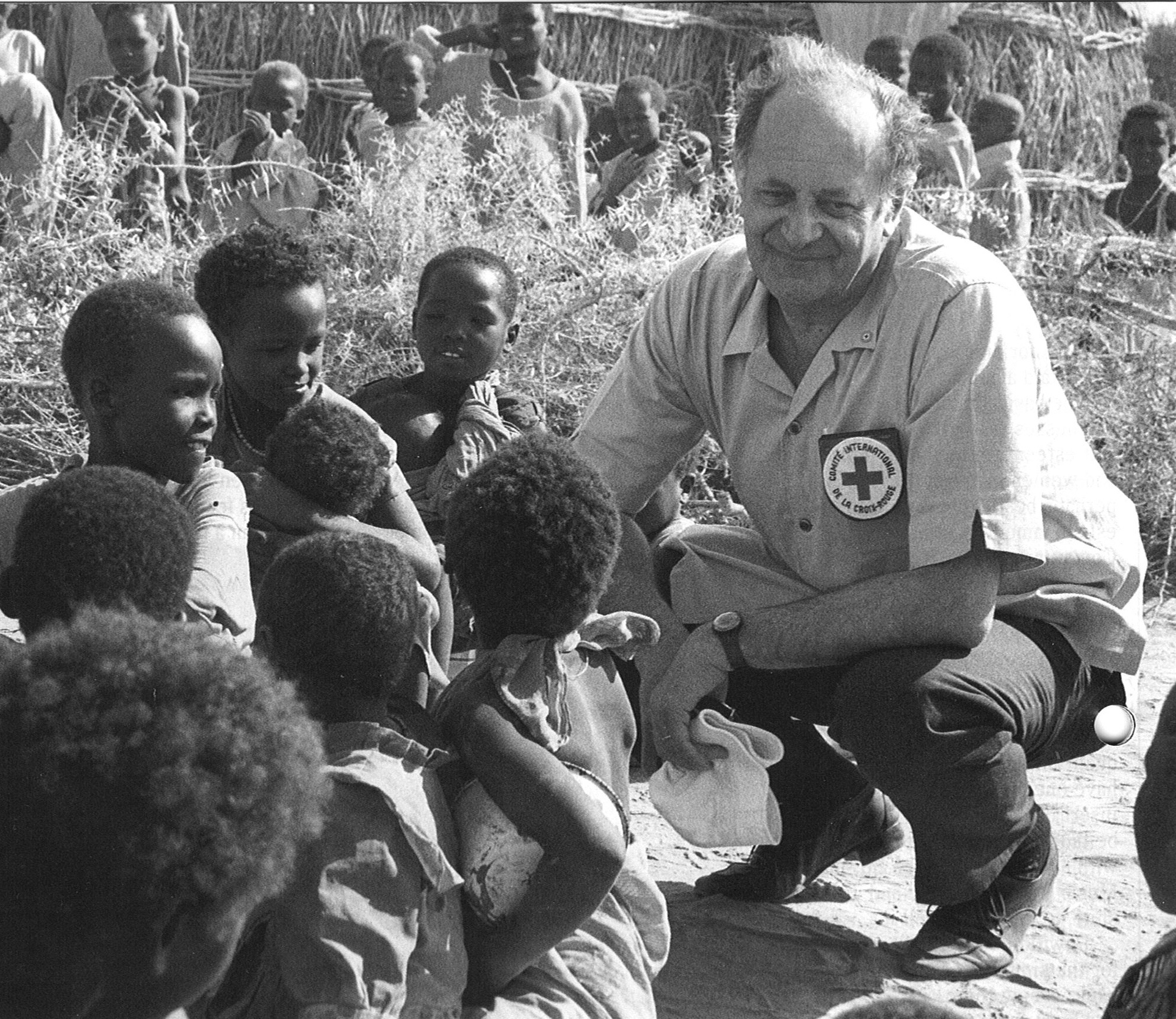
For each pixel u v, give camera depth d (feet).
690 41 41.04
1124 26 44.34
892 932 11.38
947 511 10.19
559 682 8.33
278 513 11.12
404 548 11.37
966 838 10.36
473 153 29.19
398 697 8.38
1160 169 30.96
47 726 4.64
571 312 21.20
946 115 30.78
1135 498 22.66
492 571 8.30
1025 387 10.32
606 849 7.95
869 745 10.34
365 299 21.15
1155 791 6.75
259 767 4.77
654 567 12.14
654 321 11.58
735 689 11.57
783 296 10.43
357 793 7.51
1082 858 12.57
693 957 10.93
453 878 7.61
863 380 10.56
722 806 10.29
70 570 7.95
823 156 10.02
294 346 11.76
